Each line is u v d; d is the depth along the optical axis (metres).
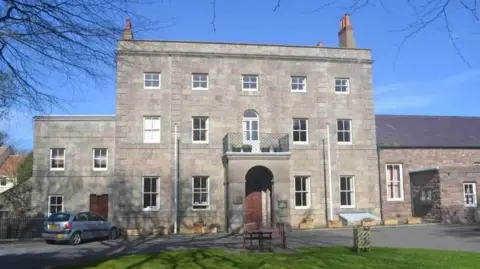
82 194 27.75
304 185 28.86
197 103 28.27
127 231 26.12
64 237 21.45
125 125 27.59
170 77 28.22
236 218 25.95
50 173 27.75
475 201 29.30
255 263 14.02
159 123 27.98
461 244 18.44
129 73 27.95
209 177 27.78
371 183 29.50
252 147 28.05
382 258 14.52
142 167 27.39
